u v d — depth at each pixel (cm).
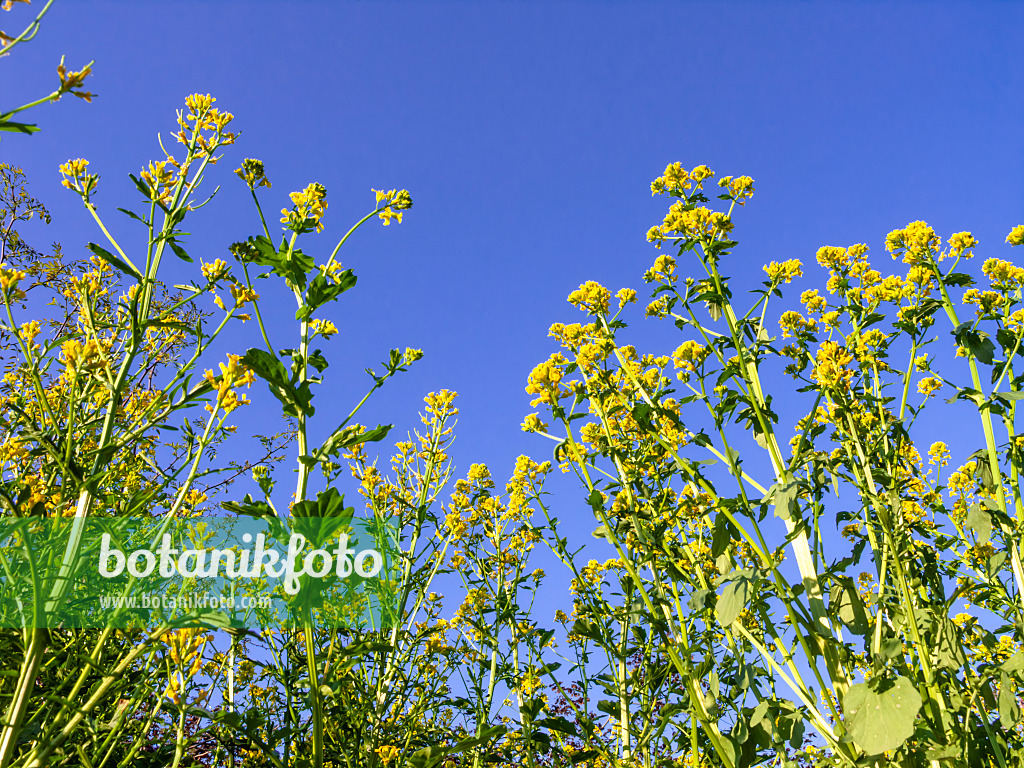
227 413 213
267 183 263
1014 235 255
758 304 254
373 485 399
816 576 228
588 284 300
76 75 136
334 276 273
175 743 250
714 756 262
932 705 213
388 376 260
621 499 290
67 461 193
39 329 235
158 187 237
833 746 207
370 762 307
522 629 391
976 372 243
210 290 244
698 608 239
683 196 279
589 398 288
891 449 255
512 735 368
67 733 177
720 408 248
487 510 415
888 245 275
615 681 336
